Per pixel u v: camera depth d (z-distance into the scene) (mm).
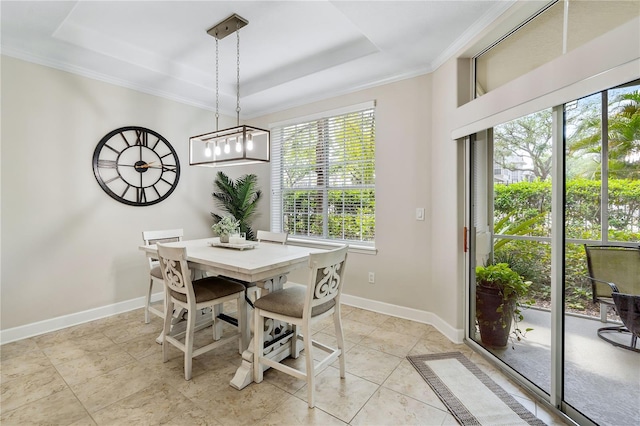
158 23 2514
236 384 1956
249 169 4605
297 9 2328
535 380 1953
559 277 1724
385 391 1926
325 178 3834
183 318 2949
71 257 2967
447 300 2705
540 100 1728
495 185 2295
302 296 2045
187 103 3934
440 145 2791
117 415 1704
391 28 2295
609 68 1354
